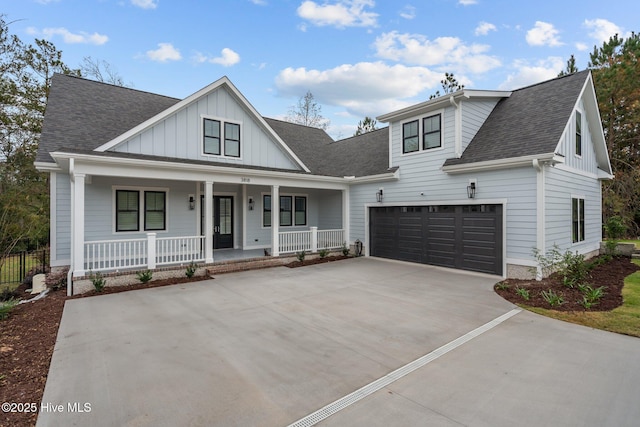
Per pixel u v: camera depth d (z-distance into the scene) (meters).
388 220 12.39
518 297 6.96
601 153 12.41
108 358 4.21
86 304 6.78
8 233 9.74
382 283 8.55
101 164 8.18
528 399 3.24
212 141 11.27
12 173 15.63
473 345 4.59
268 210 14.03
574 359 4.14
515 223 8.55
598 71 18.88
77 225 7.84
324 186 13.05
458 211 9.99
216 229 12.86
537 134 8.66
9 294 8.80
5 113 17.00
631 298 6.71
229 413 3.01
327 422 2.87
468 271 9.74
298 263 11.58
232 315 6.01
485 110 10.74
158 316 5.98
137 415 2.98
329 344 4.65
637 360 4.11
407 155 11.48
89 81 11.80
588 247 11.49
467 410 3.05
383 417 2.94
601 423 2.88
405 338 4.86
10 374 3.82
